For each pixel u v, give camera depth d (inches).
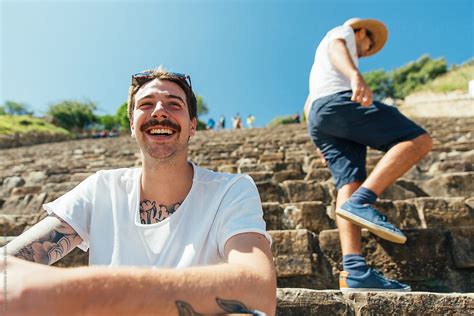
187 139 61.2
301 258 90.5
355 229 83.8
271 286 41.4
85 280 34.6
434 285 87.4
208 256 51.4
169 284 36.5
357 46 106.7
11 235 117.8
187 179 60.1
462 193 131.9
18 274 34.6
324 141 99.5
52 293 33.6
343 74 91.3
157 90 60.6
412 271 88.9
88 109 1552.7
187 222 54.7
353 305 63.1
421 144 84.8
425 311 61.2
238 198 53.9
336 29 100.6
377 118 88.4
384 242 92.4
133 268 37.2
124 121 1560.0
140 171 62.4
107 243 54.5
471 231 91.2
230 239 48.9
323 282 90.6
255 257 44.4
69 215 56.8
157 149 57.8
